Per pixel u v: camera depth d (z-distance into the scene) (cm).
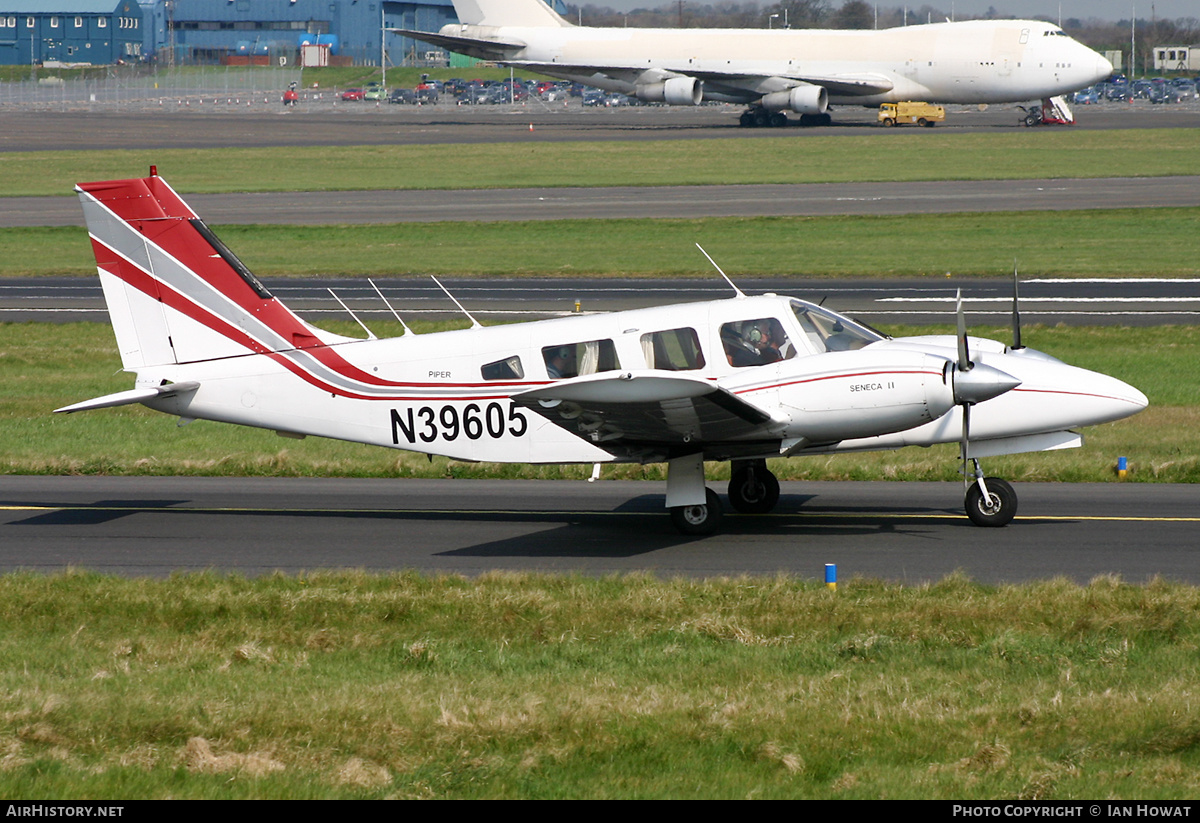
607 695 2578
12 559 3991
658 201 17650
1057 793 2095
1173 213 15238
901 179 19475
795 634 3002
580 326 4347
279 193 19288
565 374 4328
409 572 3634
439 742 2356
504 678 2722
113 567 3884
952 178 19425
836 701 2519
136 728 2405
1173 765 2191
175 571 3766
